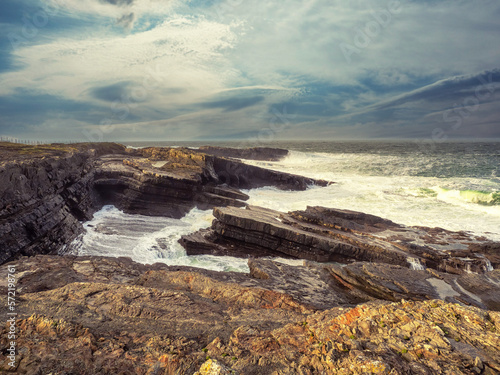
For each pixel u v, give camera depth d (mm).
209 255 22172
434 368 5613
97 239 23766
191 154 44844
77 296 9758
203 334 8195
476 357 5738
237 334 7566
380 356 5969
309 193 43562
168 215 32000
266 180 48469
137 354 6742
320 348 6590
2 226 16641
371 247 20781
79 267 15289
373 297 14359
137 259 20312
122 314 8844
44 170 22547
